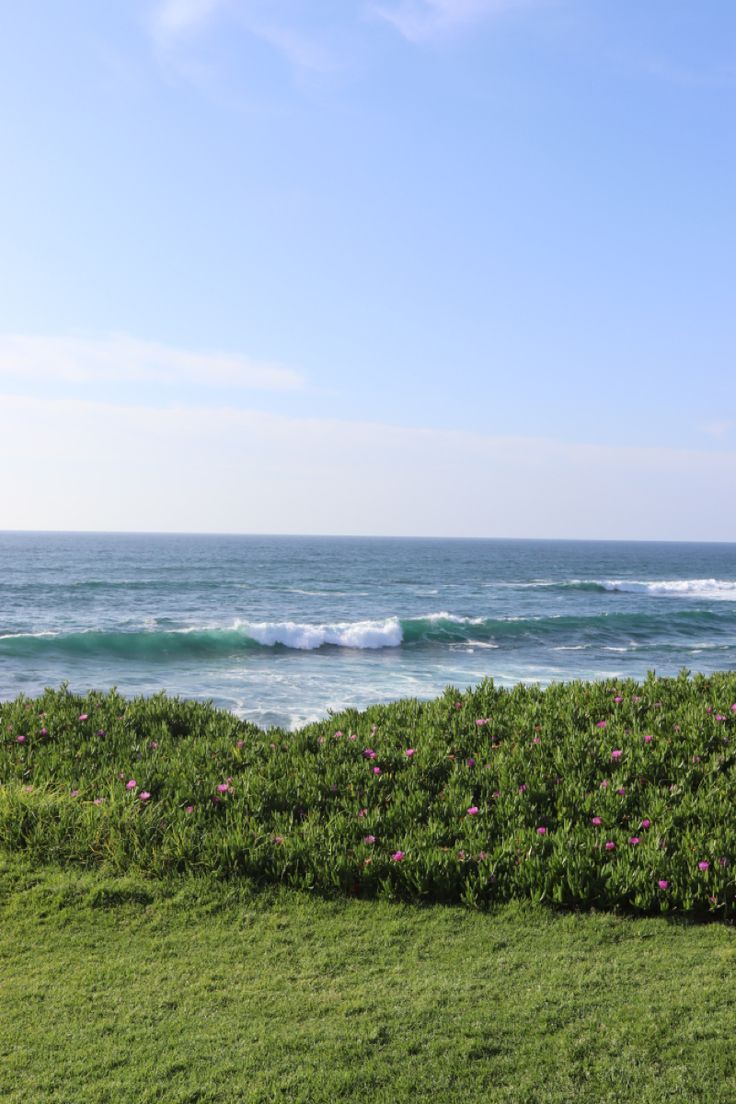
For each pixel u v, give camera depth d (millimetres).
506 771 9375
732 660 33281
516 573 104688
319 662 30781
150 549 170000
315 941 6516
